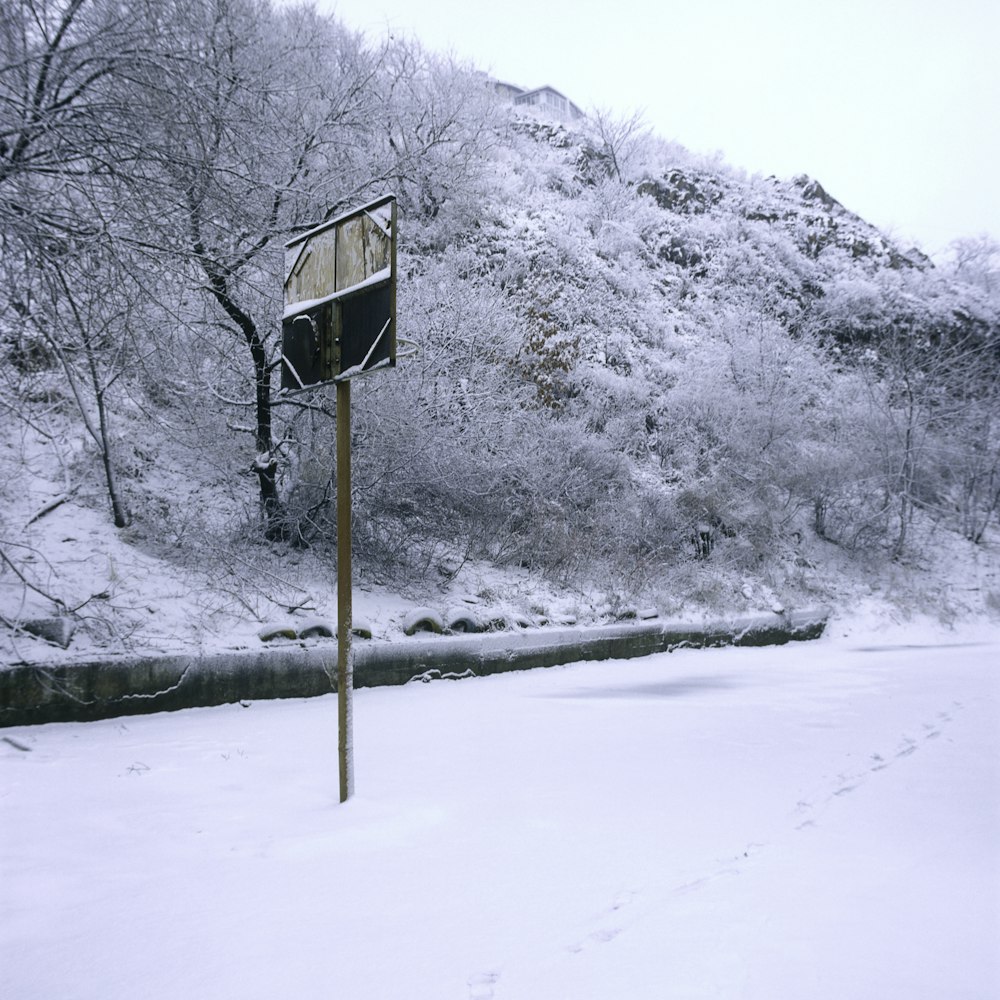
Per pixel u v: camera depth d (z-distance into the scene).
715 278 30.22
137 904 3.89
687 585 18.27
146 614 10.06
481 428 15.37
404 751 7.39
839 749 7.67
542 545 16.44
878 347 30.20
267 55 13.55
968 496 26.11
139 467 13.06
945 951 3.38
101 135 8.66
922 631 20.42
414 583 13.80
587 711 9.78
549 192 29.72
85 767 6.61
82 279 8.91
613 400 21.53
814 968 3.20
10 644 8.66
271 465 13.04
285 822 5.23
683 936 3.50
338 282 6.11
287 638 10.77
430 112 20.08
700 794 5.99
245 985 3.09
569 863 4.44
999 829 5.19
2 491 11.09
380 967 3.21
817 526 23.41
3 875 4.25
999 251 39.06
